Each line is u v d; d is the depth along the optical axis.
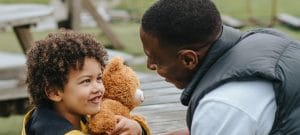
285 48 1.99
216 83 1.92
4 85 5.84
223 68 1.94
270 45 1.99
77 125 2.09
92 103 2.04
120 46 8.97
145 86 3.63
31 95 2.06
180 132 2.48
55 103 2.05
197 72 1.98
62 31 2.13
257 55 1.94
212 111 1.89
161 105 3.26
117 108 2.21
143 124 2.28
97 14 8.95
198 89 1.96
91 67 2.02
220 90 1.92
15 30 6.09
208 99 1.91
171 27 1.92
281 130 1.92
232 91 1.90
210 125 1.88
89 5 8.88
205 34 1.94
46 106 2.06
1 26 5.79
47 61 1.97
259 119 1.88
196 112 1.93
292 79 1.92
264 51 1.96
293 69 1.93
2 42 9.77
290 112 1.92
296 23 10.77
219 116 1.88
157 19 1.95
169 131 2.87
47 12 6.32
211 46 1.97
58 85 2.00
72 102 2.02
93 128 2.11
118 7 13.55
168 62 2.00
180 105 3.24
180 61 1.98
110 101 2.21
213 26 1.95
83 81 2.01
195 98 1.95
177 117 3.06
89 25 11.18
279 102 1.91
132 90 2.25
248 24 10.58
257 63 1.92
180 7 1.94
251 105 1.89
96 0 14.23
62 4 6.99
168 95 3.43
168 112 3.14
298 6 13.27
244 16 11.71
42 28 10.91
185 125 2.95
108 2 14.09
